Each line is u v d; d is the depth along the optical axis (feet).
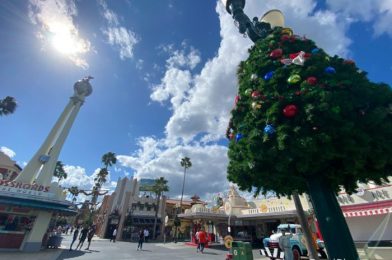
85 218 170.30
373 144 11.63
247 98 16.46
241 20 22.61
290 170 12.35
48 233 64.08
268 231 87.86
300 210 31.48
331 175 12.61
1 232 50.78
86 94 74.84
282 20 21.81
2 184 52.75
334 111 11.49
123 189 145.07
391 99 12.60
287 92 13.64
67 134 68.08
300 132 11.75
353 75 13.97
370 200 50.16
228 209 96.12
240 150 14.74
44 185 59.57
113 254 53.16
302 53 14.84
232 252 27.14
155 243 100.07
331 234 11.89
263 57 16.48
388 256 21.24
